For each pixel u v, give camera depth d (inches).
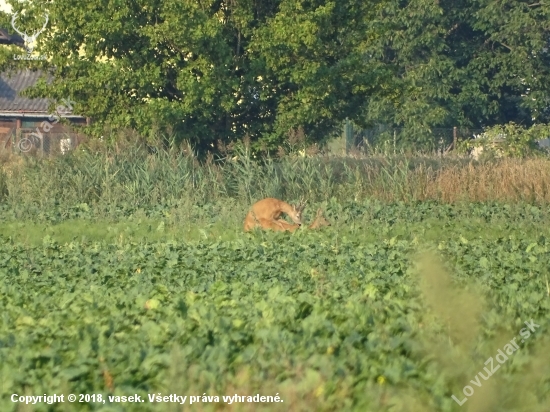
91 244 2615.7
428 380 1079.0
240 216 3166.8
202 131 3993.6
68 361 1155.3
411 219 3221.0
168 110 3747.5
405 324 1268.5
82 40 3900.1
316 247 2377.0
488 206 3373.5
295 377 1096.2
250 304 1493.6
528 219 3100.4
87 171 3718.0
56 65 3946.9
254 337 1220.5
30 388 1093.1
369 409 1032.8
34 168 3818.9
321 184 3678.6
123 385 1084.5
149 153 3978.8
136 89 3907.5
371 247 2352.4
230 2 3959.2
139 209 3388.3
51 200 3553.2
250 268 2018.9
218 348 1159.0
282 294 1599.4
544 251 2308.1
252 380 1091.3
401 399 1039.0
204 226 3026.6
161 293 1654.8
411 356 1166.3
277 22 3789.4
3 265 2182.6
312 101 3929.6
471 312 1264.8
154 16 3865.7
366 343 1184.8
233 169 3863.2
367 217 3100.4
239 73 4020.7
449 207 3380.9
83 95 3954.2
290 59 3892.7
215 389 1080.2
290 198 3666.3
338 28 4033.0
